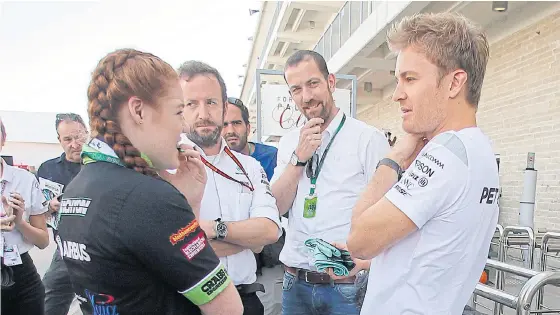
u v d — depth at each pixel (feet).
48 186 8.30
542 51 15.35
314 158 5.63
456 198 2.75
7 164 7.38
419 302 2.88
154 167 2.85
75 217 2.53
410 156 3.52
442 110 2.99
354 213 3.47
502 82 17.71
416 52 2.94
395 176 3.47
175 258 2.40
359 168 5.44
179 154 3.61
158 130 2.66
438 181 2.76
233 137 8.26
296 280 5.61
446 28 2.88
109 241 2.35
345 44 23.75
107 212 2.39
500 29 17.72
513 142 17.04
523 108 16.39
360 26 20.98
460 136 2.90
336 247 4.52
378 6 18.47
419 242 2.88
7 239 6.36
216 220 4.42
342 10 25.86
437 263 2.83
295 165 5.53
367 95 34.88
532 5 15.80
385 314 3.04
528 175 13.57
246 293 4.65
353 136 5.55
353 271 4.53
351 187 5.41
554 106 14.76
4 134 6.91
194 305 2.68
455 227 2.80
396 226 2.83
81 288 2.57
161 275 2.43
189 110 4.55
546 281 3.82
